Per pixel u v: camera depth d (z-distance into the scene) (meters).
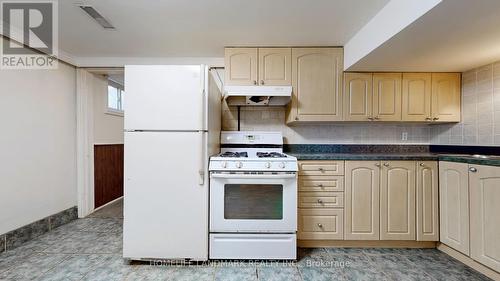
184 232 1.99
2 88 2.22
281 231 2.04
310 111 2.59
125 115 1.96
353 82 2.59
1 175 2.20
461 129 2.61
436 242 2.30
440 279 1.81
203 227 1.99
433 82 2.62
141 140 1.97
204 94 1.98
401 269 1.95
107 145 3.78
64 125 2.96
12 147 2.30
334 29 2.23
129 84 1.97
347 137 2.95
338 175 2.28
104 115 3.68
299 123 2.86
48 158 2.71
